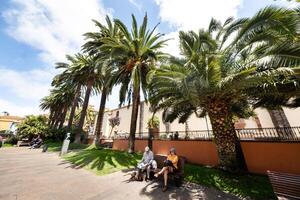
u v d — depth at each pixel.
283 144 6.42
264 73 4.28
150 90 8.43
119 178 6.15
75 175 6.58
